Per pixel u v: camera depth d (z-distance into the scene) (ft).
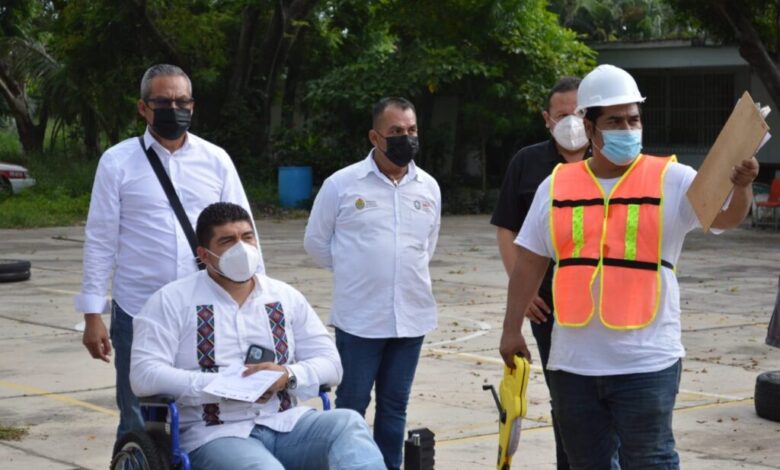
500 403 19.89
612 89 17.67
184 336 19.93
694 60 115.24
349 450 18.95
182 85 22.82
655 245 17.63
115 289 23.45
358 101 113.50
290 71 137.59
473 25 111.75
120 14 118.01
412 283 24.49
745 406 33.96
